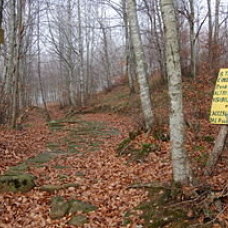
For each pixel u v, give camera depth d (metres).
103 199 5.22
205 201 4.06
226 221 3.75
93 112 21.52
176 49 4.31
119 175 6.38
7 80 12.91
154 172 6.12
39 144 10.02
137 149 7.81
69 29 27.09
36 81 40.19
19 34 12.77
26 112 18.67
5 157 7.98
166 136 8.05
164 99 14.12
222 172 5.20
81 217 4.66
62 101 35.66
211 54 14.44
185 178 4.43
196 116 8.91
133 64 22.73
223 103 4.63
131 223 4.30
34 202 5.25
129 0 8.77
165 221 4.09
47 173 6.89
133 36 8.85
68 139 10.97
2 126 12.42
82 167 7.36
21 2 12.77
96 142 10.30
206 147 6.71
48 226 4.51
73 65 27.98
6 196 5.41
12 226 4.53
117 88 27.33
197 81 11.44
